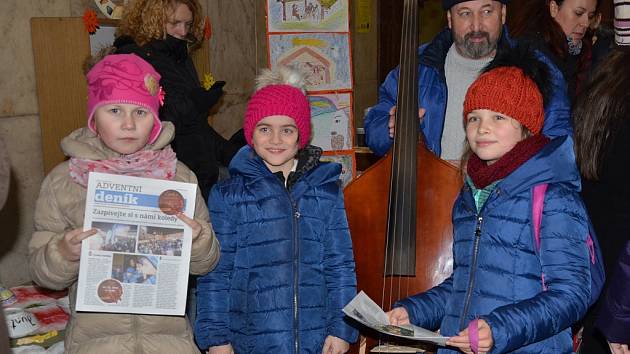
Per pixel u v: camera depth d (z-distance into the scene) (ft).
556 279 6.72
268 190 8.50
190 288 10.66
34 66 13.30
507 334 6.43
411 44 9.20
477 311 7.09
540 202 6.91
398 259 9.00
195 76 13.07
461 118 10.18
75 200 7.36
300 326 8.39
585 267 6.76
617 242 8.25
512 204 7.02
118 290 7.11
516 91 7.10
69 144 7.37
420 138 9.20
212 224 8.45
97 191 7.08
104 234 7.08
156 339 7.61
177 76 11.27
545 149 7.06
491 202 7.13
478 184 7.29
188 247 7.32
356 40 26.03
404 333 6.65
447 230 8.94
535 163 6.96
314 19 15.15
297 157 8.93
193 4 12.02
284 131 8.53
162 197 7.25
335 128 15.37
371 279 9.19
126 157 7.41
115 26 14.28
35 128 13.46
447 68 10.32
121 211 7.14
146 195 7.22
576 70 11.59
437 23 28.63
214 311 8.29
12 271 13.20
